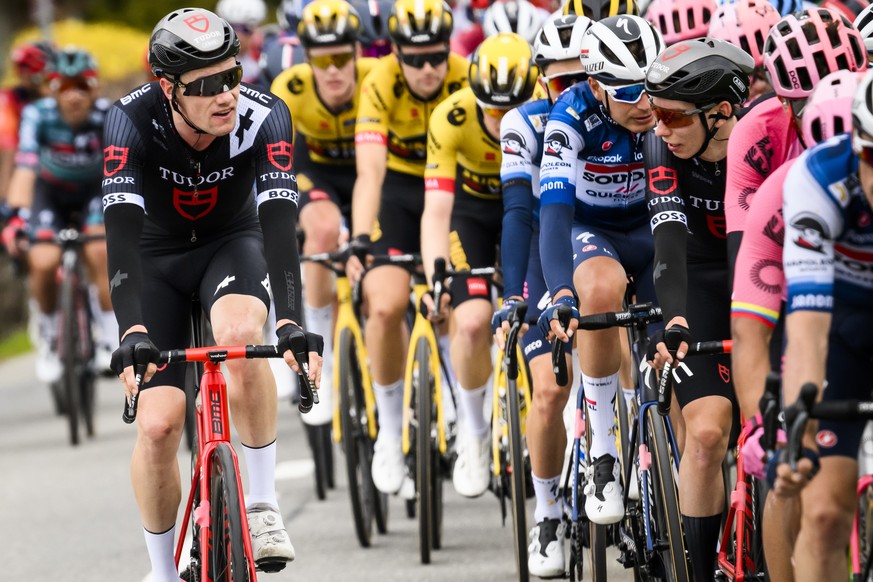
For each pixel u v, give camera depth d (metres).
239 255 12.95
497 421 16.20
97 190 28.06
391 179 19.75
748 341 10.13
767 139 11.40
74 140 27.47
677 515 12.02
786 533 10.40
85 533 19.55
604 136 13.63
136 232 12.02
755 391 10.05
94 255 27.97
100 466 24.58
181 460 24.73
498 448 16.08
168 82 11.59
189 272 13.15
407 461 18.42
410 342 18.12
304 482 22.45
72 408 26.73
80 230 28.72
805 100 10.66
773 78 10.84
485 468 17.14
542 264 12.97
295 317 11.60
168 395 12.33
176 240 13.11
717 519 12.56
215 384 11.68
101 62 60.09
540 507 14.87
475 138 16.86
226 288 12.62
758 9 13.94
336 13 19.25
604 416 13.36
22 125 27.62
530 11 20.28
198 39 11.38
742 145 11.48
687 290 13.25
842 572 9.63
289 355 11.23
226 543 11.15
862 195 9.12
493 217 17.64
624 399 13.66
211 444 11.47
